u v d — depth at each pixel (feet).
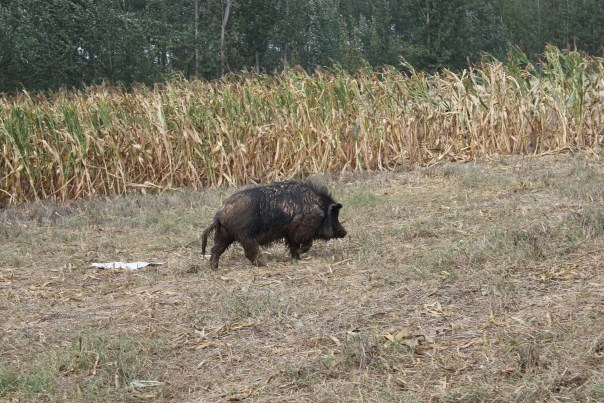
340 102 80.59
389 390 25.79
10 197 75.41
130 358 30.42
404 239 47.60
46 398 27.71
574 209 50.08
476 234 46.52
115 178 77.46
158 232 56.08
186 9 231.30
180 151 78.23
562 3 264.93
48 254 51.57
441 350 28.96
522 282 35.24
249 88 81.92
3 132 75.31
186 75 222.07
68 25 183.93
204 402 26.76
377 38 253.03
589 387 24.45
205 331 33.47
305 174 78.13
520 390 24.76
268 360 29.86
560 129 77.30
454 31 237.66
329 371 27.86
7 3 214.48
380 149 78.07
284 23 237.45
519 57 82.99
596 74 81.82
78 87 187.32
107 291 41.55
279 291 38.17
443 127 81.00
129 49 190.80
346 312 34.17
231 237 44.21
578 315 30.68
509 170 68.49
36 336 34.40
